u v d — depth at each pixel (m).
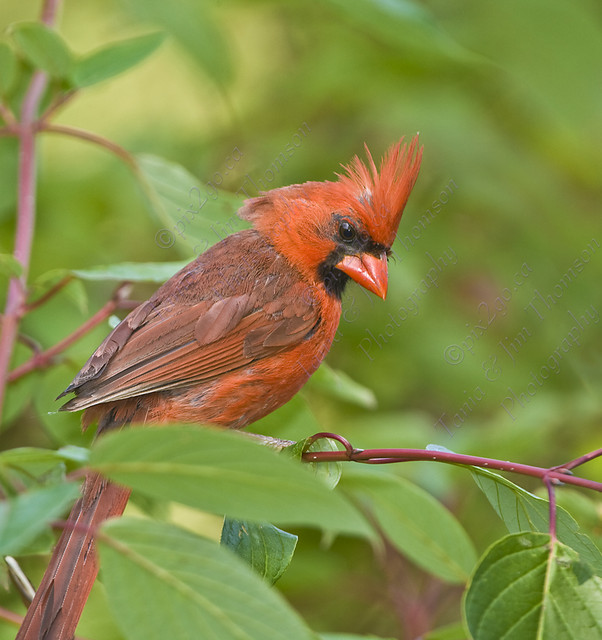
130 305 7.77
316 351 8.08
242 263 7.93
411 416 11.02
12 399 8.38
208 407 7.50
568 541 5.71
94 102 14.76
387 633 11.87
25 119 8.39
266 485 4.16
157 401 7.43
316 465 5.96
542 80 10.12
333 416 12.53
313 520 4.07
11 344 7.23
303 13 13.82
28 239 7.95
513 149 13.65
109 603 4.17
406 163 8.29
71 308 9.76
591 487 5.21
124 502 6.26
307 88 13.21
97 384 7.07
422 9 8.33
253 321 7.66
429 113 13.13
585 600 4.85
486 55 10.28
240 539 5.62
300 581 11.08
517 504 5.81
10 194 9.70
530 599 4.86
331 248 8.16
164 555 4.25
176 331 7.43
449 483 10.44
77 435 8.23
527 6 9.85
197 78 13.67
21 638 5.52
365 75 13.05
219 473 4.17
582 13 9.73
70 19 15.15
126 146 13.27
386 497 7.55
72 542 5.85
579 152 13.99
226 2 11.53
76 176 12.95
